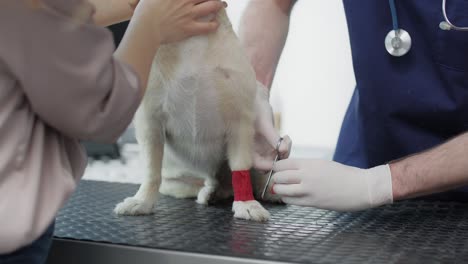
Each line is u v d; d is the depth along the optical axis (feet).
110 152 8.08
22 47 2.10
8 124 2.17
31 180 2.17
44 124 2.35
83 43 2.19
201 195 3.97
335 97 9.53
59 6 2.16
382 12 4.14
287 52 9.39
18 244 2.06
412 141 4.22
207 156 3.85
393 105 4.17
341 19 9.16
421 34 4.07
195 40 3.42
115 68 2.37
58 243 2.84
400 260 2.47
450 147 3.45
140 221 3.31
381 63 4.16
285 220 3.39
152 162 3.65
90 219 3.35
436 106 4.04
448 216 3.59
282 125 8.95
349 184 3.40
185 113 3.59
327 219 3.44
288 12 4.91
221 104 3.51
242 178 3.56
